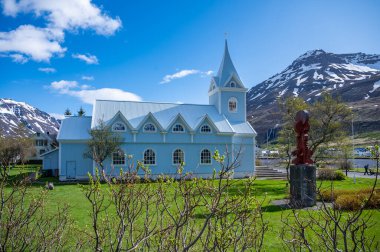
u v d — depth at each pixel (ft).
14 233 18.53
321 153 123.34
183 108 150.20
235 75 155.74
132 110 141.38
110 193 15.23
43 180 126.62
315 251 23.38
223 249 13.99
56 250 20.43
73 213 50.70
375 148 13.93
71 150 129.49
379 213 47.16
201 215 34.71
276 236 35.35
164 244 15.51
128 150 128.57
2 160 22.02
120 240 13.61
